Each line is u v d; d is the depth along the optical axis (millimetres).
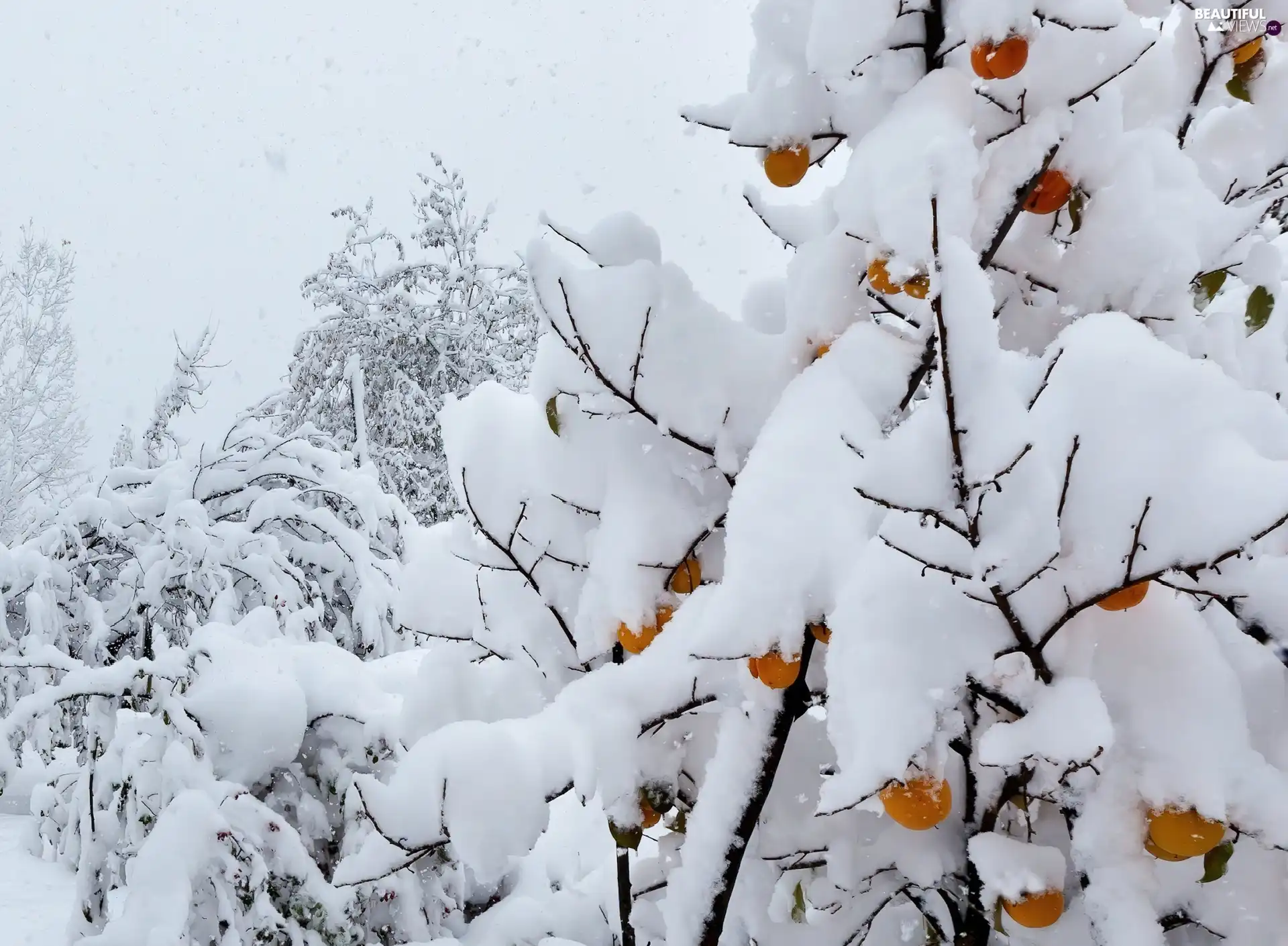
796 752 1624
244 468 5797
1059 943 1353
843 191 1317
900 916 1668
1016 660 1198
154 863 2086
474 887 2715
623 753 1432
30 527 5543
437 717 1799
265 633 2812
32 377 14281
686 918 1468
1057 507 1026
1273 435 1024
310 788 2500
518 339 13531
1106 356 1088
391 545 6113
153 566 5059
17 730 2666
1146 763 1154
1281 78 1646
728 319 1550
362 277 13258
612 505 1553
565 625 1709
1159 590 1267
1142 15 1583
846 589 1143
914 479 1015
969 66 1403
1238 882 1324
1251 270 1583
